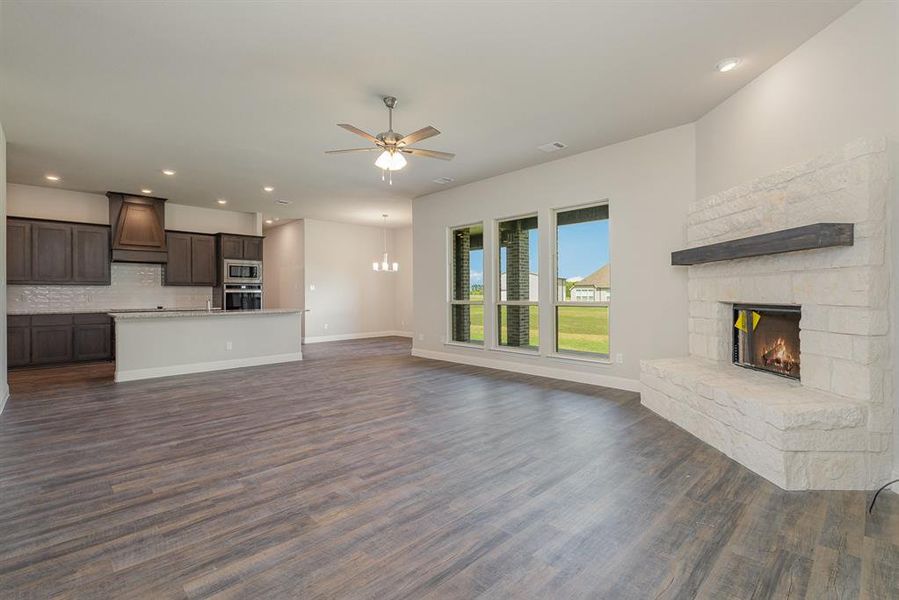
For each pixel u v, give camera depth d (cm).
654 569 176
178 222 819
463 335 717
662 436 336
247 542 196
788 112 314
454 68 332
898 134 238
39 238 660
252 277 863
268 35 288
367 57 316
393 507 228
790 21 275
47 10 259
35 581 169
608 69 334
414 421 379
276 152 520
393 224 1081
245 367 660
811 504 229
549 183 564
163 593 162
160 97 376
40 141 479
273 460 292
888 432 247
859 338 249
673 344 453
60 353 670
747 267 340
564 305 566
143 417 393
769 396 273
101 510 225
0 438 336
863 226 244
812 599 158
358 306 1091
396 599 159
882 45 245
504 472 271
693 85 361
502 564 180
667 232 456
